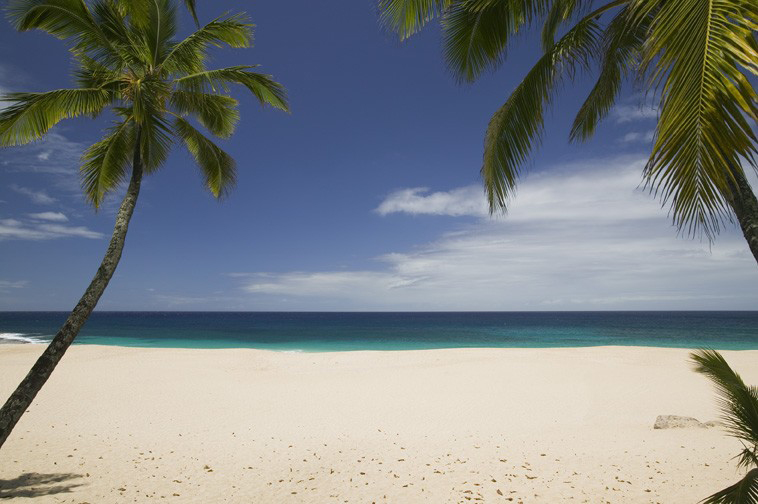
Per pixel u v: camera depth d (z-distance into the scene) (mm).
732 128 1923
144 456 9117
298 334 61906
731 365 20672
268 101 9352
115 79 7844
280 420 12445
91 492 6996
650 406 13695
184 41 8219
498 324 101938
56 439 10188
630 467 7777
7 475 7688
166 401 14586
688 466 7703
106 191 9469
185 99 8680
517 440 10031
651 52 2248
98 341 46875
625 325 90312
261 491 7141
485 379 18125
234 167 10445
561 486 6977
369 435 10883
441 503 6477
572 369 20125
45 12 7180
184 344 43719
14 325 87750
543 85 5523
